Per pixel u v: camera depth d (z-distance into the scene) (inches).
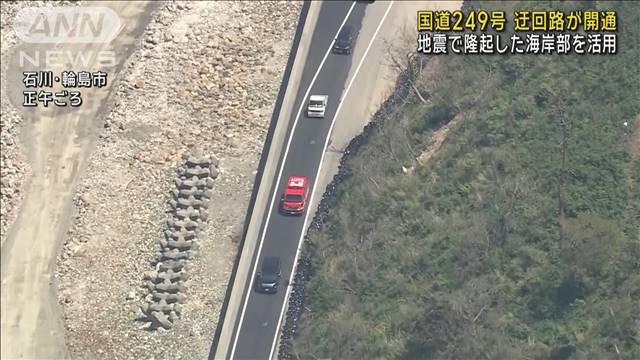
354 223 5000.0
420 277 4690.0
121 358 5088.6
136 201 5585.6
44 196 5703.7
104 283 5349.4
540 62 5290.4
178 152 5713.6
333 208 5132.9
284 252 5113.2
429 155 5172.2
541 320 4394.7
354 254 4849.9
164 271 5280.5
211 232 5408.5
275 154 5462.6
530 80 5231.3
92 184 5689.0
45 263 5472.4
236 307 4958.2
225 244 5359.3
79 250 5462.6
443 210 4889.3
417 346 4473.4
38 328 5260.8
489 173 4913.9
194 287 5231.3
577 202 4690.0
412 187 5017.2
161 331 5132.9
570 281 4453.7
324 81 5703.7
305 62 5787.4
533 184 4808.1
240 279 5039.4
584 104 5024.6
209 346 5036.9
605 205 4662.9
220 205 5487.2
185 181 5541.3
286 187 5295.3
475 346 4355.3
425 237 4820.4
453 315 4463.6
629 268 4436.5
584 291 4421.8
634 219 4598.9
